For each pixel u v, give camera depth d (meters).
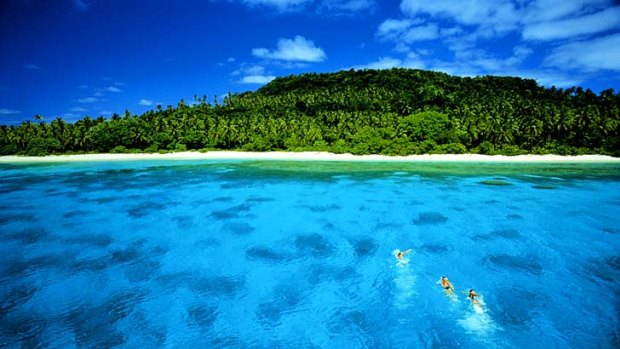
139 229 25.89
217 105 153.62
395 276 18.19
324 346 12.79
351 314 14.80
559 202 33.22
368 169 57.47
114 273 18.61
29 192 39.50
